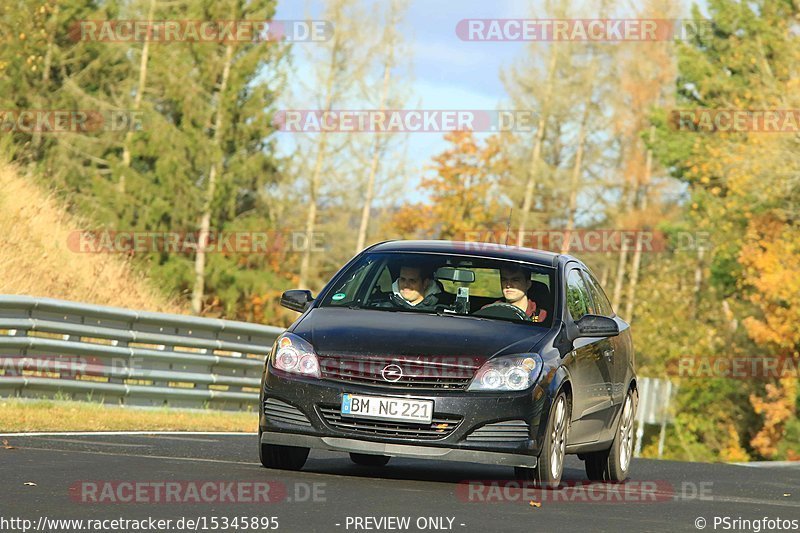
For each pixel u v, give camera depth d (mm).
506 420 30328
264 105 168750
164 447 38688
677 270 172625
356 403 30359
